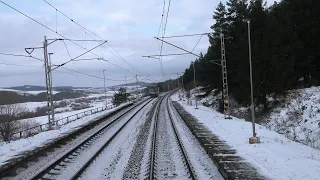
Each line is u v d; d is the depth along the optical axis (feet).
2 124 148.15
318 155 44.21
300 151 47.19
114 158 49.03
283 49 115.34
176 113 132.05
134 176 38.29
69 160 48.65
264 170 35.76
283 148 48.65
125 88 280.10
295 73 129.29
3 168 41.27
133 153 52.01
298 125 86.12
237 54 139.95
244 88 121.80
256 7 130.93
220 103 165.99
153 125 89.66
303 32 127.95
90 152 55.16
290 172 34.47
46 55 88.74
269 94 120.67
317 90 106.83
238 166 37.88
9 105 167.94
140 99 314.96
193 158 46.70
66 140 69.77
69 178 36.81
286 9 131.75
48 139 66.13
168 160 46.03
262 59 116.57
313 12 121.80
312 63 128.88
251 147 49.24
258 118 115.34
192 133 71.56
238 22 146.41
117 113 151.53
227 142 54.80
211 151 47.03
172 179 36.52
